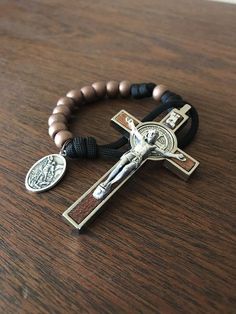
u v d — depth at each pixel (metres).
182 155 0.10
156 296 0.08
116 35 0.16
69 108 0.12
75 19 0.17
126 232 0.09
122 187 0.10
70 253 0.09
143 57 0.15
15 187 0.10
